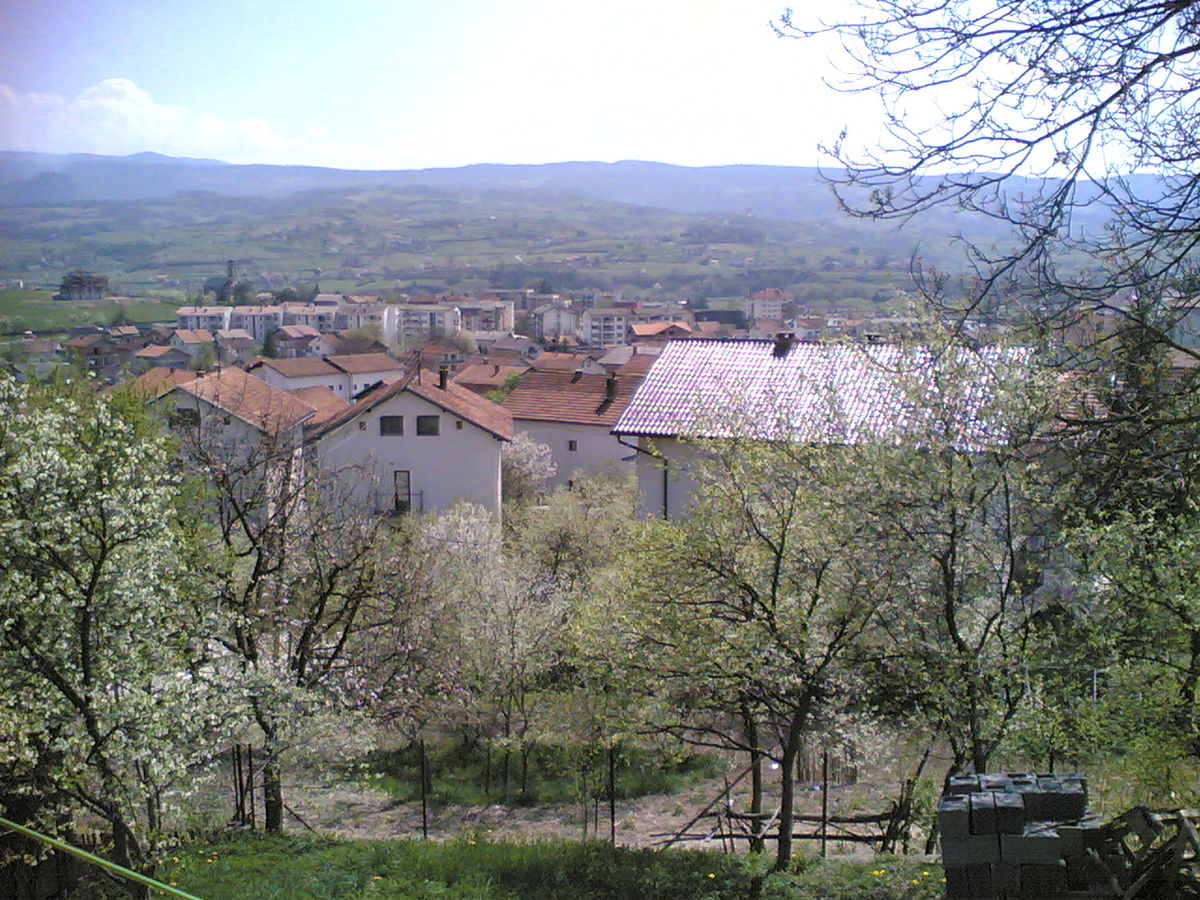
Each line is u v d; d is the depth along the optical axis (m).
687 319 192.88
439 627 24.23
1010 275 7.63
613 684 16.14
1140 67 6.92
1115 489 9.98
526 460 51.62
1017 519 13.86
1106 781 13.73
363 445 44.09
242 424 36.53
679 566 15.20
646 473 31.05
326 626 18.95
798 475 15.35
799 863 14.63
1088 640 13.35
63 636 12.22
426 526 31.36
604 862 15.01
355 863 15.15
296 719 17.05
